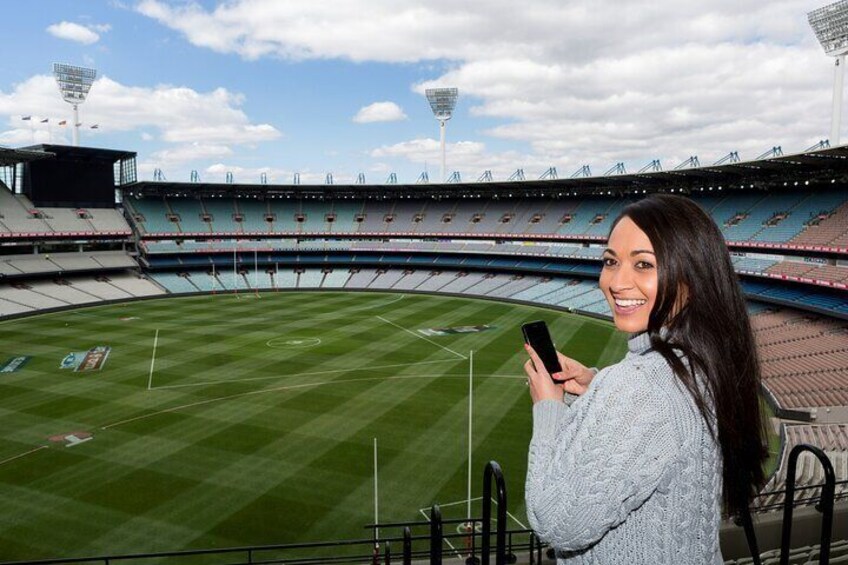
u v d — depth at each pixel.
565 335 57.62
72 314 70.62
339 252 103.94
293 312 71.62
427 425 32.69
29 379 41.88
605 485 1.84
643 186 81.06
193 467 27.39
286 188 99.88
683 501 1.98
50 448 29.62
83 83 92.38
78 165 88.56
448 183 91.44
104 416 34.22
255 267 95.88
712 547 2.14
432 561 3.82
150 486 25.55
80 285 82.12
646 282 2.21
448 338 55.59
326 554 20.69
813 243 54.09
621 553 2.02
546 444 2.30
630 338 2.42
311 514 23.23
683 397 1.97
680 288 2.15
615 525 1.94
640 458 1.85
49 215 84.44
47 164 85.62
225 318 67.44
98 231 87.62
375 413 34.66
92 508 23.69
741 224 65.00
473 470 27.03
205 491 25.05
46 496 24.67
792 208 62.22
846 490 20.30
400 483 25.78
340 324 63.25
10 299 71.75
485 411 35.03
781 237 58.56
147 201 98.69
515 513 23.00
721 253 2.23
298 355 48.75
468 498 24.45
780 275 55.25
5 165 82.56
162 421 33.38
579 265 84.12
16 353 49.88
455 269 95.50
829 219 56.31
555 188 90.25
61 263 83.25
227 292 90.62
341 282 95.88
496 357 47.97
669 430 1.88
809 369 39.25
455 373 43.22
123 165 94.12
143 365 45.69
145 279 89.44
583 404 2.14
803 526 6.07
